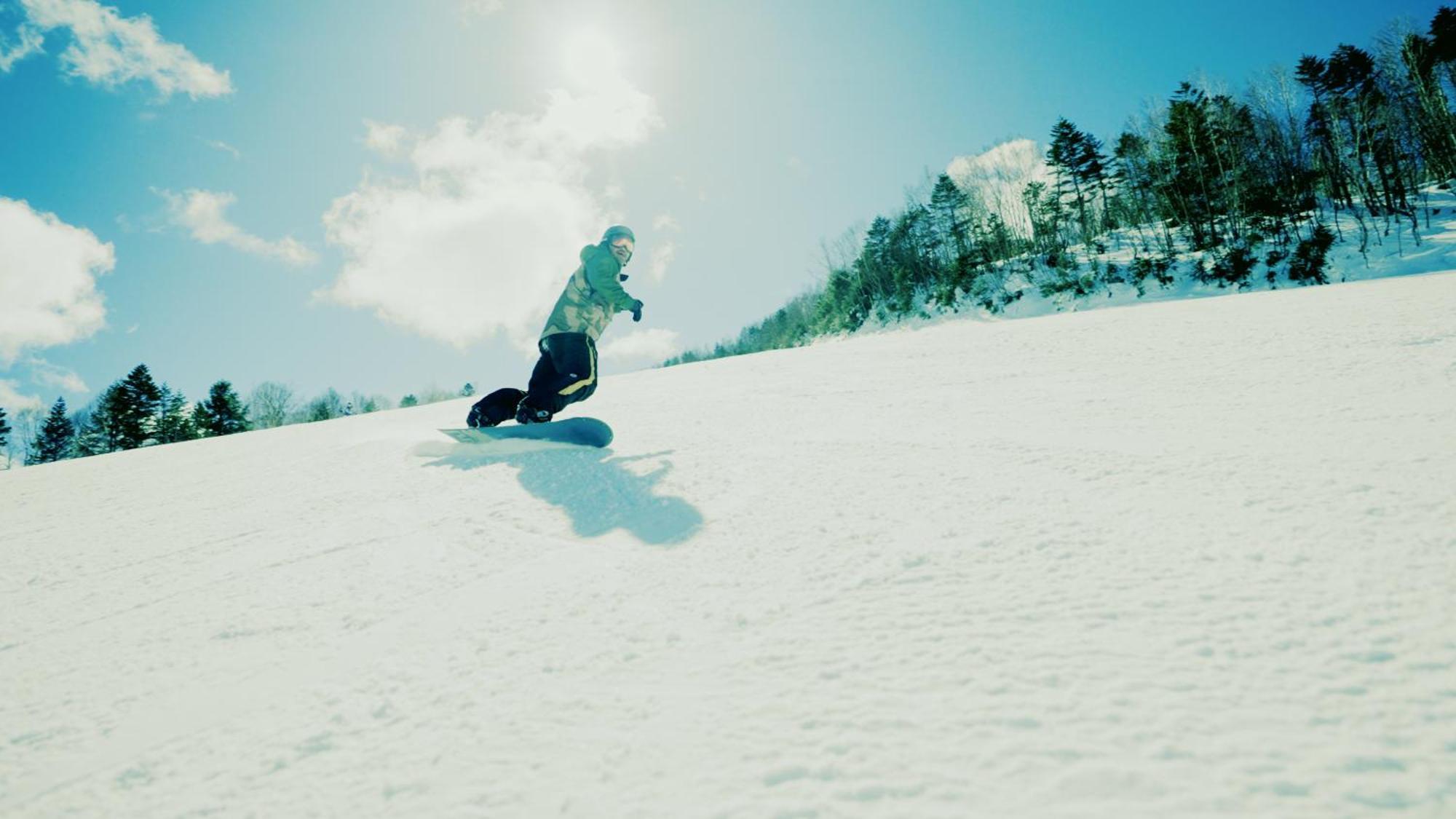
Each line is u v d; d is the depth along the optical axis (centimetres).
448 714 128
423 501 304
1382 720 91
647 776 100
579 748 110
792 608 156
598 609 170
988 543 180
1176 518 181
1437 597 122
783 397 563
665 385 784
